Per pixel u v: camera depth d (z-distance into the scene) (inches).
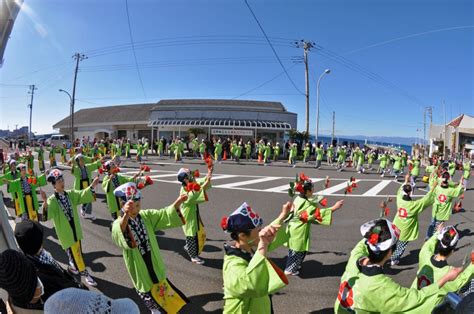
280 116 1400.1
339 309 136.1
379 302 105.4
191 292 195.2
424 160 1294.3
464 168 637.9
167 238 292.0
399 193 248.8
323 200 204.2
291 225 213.8
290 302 184.7
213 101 1533.0
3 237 93.6
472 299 67.2
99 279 210.8
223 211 385.7
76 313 59.6
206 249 265.3
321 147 915.4
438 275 137.5
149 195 474.6
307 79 1208.2
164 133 1414.9
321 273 223.0
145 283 150.3
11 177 326.3
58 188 204.2
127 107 1846.7
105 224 332.5
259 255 90.0
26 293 78.1
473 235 316.2
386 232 111.3
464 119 1664.6
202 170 780.0
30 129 1637.6
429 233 304.7
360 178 723.4
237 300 102.1
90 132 1792.6
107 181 316.5
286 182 616.7
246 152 1088.8
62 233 201.9
